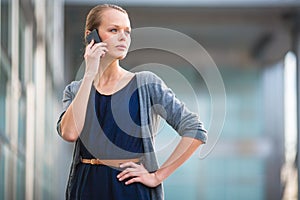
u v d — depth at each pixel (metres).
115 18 4.88
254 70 51.25
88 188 4.85
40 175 25.66
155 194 4.87
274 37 43.66
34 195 23.33
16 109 18.62
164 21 39.53
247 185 51.06
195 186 50.72
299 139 40.78
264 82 51.09
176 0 37.72
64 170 38.66
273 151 50.91
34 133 23.41
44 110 27.14
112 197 4.80
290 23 39.78
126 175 4.79
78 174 4.91
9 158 16.95
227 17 39.69
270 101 51.09
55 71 33.28
